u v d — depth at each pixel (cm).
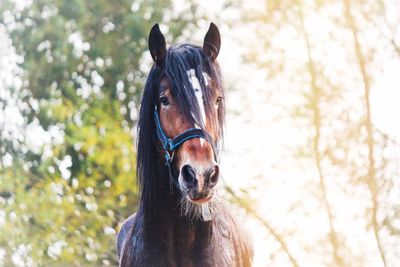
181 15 1789
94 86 1772
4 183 1213
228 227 553
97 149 1212
